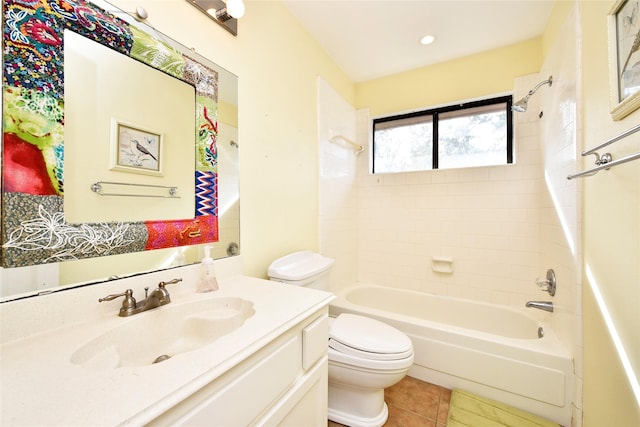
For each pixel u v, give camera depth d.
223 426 0.53
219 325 0.84
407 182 2.31
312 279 1.42
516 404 1.33
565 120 1.36
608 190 0.95
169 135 0.95
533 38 1.85
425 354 1.56
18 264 0.62
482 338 1.42
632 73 0.79
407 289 2.30
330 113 2.04
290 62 1.59
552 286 1.50
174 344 0.81
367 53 2.02
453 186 2.13
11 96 0.61
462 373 1.46
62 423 0.37
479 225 2.04
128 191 0.83
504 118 2.02
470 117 2.14
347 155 2.32
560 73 1.43
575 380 1.20
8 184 0.60
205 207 1.07
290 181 1.59
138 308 0.78
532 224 1.87
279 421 0.69
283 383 0.71
